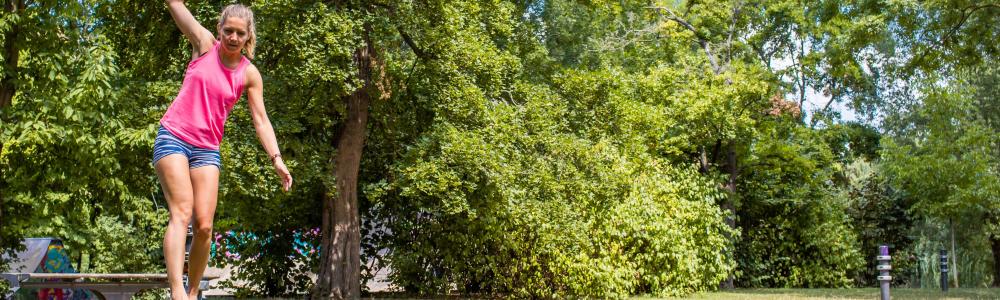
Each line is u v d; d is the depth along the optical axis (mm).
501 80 14109
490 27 14664
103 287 9078
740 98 21375
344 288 13969
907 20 17234
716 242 18000
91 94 10414
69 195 12242
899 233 26969
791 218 24562
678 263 16312
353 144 14164
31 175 11656
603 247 15344
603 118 15789
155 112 11273
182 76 12695
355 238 14133
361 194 15781
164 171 2762
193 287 2881
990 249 26297
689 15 24109
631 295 16516
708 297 15898
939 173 24656
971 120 26672
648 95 20781
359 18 12352
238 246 16234
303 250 16531
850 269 24766
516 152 13469
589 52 23672
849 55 17594
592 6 22688
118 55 13375
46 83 10672
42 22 10680
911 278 27250
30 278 8820
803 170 23578
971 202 24031
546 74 16594
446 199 13445
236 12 2945
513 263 15102
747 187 24719
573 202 14688
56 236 14594
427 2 12891
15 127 10289
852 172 29578
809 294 17281
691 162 23422
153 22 13336
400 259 15617
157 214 15953
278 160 3041
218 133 2900
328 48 11633
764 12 23875
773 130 22984
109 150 10852
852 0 17562
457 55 13102
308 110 13734
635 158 16438
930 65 18516
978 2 17047
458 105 13219
